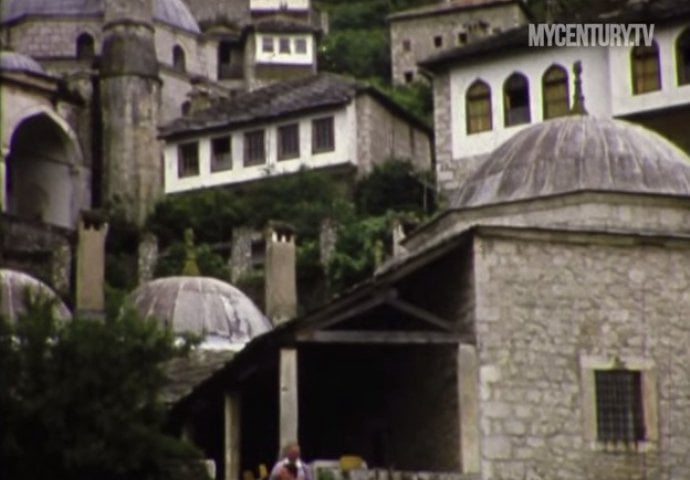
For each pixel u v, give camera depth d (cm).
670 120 18012
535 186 9944
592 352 8900
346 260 19075
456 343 8750
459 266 8931
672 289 9100
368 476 8400
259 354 8944
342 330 8719
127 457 8119
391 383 9206
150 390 8356
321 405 9612
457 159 19000
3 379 8150
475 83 18975
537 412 8756
